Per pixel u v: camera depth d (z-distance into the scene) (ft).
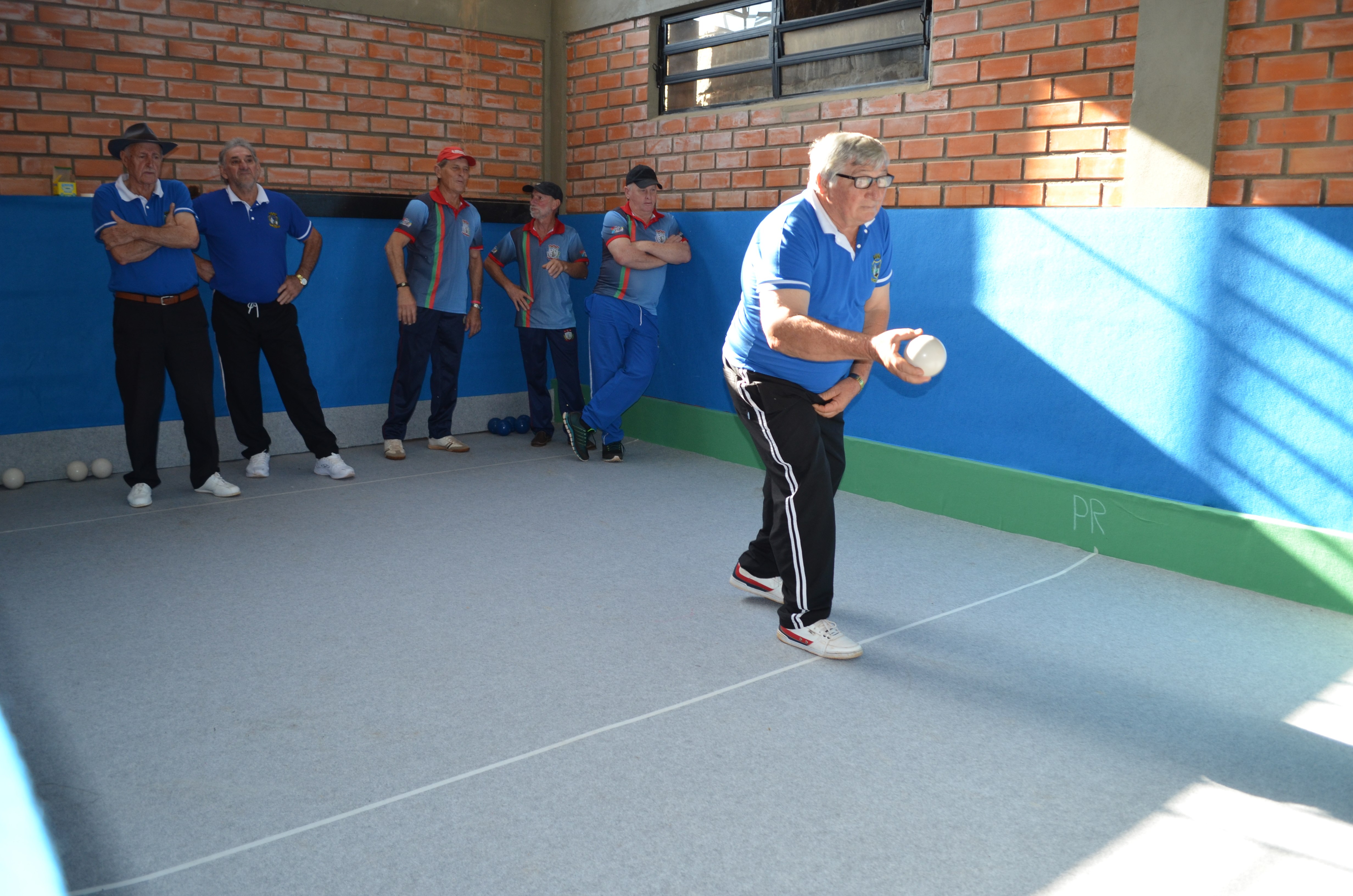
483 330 22.50
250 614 11.41
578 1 21.94
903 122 16.03
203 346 16.11
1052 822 7.38
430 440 20.98
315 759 8.16
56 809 7.38
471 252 20.27
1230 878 6.72
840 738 8.63
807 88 17.90
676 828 7.23
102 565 13.05
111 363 17.95
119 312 15.42
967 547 14.25
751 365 9.88
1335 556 11.68
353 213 20.08
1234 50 12.14
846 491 17.39
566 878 6.64
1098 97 13.52
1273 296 12.01
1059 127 13.99
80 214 17.29
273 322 17.33
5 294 16.81
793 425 9.70
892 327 16.47
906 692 9.55
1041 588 12.52
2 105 16.83
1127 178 13.20
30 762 8.05
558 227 20.42
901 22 16.20
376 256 20.63
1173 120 12.62
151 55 18.03
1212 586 12.64
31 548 13.75
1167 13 12.51
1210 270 12.54
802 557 10.12
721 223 19.21
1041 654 10.48
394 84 20.81
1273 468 12.25
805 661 10.27
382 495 16.94
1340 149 11.40
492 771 8.00
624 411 19.66
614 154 21.77
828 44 17.39
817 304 9.54
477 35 21.79
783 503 10.05
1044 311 14.30
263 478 18.08
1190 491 13.05
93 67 17.54
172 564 13.16
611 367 19.34
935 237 15.61
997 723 8.94
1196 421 12.88
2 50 16.72
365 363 20.86
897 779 7.96
